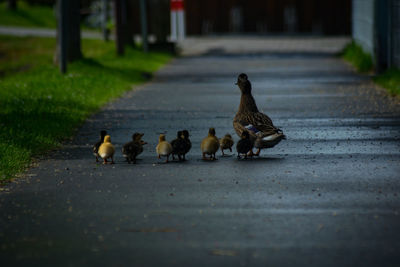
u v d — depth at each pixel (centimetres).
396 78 2691
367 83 2806
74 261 810
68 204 1058
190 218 972
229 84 2911
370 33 3578
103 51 4497
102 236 898
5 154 1375
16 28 6219
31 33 5619
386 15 3155
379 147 1489
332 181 1178
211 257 814
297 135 1658
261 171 1268
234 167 1311
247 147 1374
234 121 1440
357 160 1355
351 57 3897
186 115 2028
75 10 3319
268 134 1366
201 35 6775
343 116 1947
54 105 2081
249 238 880
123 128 1811
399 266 780
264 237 883
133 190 1140
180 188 1148
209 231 911
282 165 1320
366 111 2031
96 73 3003
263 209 1010
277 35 6481
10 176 1250
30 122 1775
